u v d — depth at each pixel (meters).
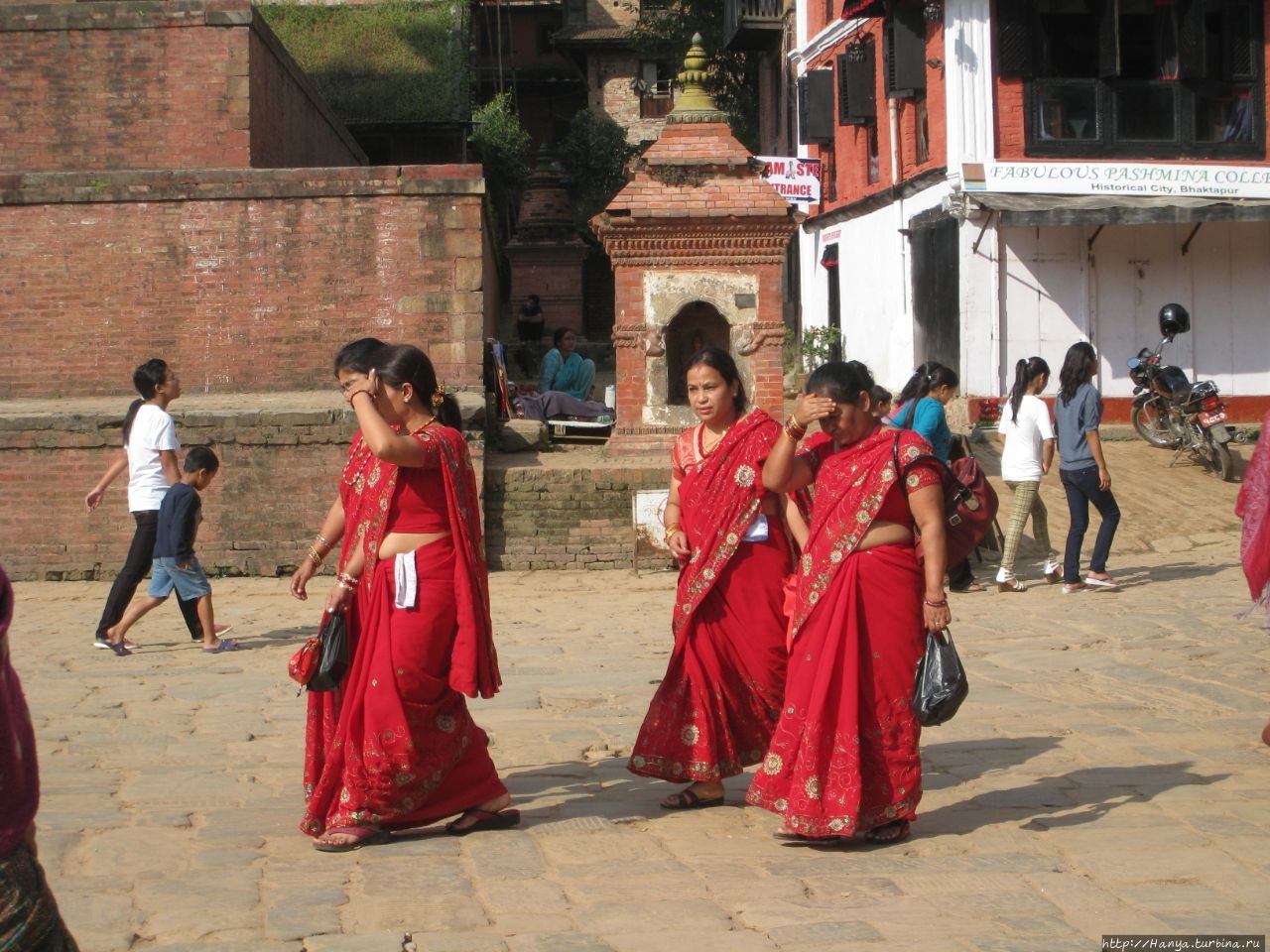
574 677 8.66
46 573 13.87
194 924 4.44
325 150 23.62
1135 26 19.62
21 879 2.93
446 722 5.36
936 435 11.45
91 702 8.19
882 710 5.15
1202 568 12.84
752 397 14.70
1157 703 7.66
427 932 4.36
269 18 32.47
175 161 17.98
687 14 34.97
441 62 31.86
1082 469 11.62
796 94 29.23
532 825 5.60
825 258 27.53
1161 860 4.96
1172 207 18.59
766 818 5.68
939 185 20.33
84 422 13.81
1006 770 6.32
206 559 13.86
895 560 5.19
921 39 20.94
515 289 30.64
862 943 4.22
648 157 14.68
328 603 5.37
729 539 5.64
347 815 5.23
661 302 14.74
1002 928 4.32
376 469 5.33
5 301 16.14
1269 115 19.86
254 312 16.05
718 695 5.68
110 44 17.95
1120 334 19.66
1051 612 10.81
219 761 6.78
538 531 13.98
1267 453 6.41
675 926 4.40
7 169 18.05
